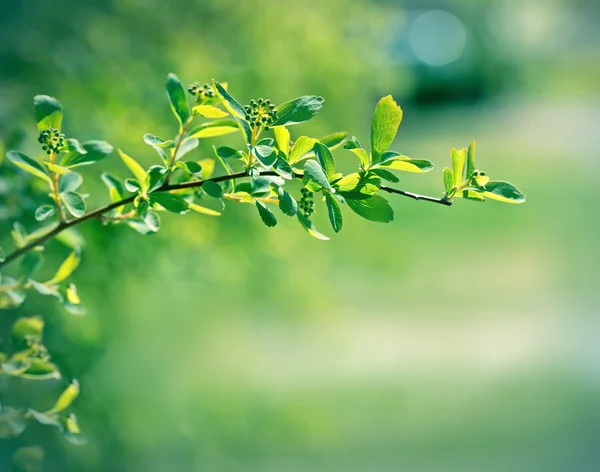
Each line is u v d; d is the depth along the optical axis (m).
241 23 5.80
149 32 5.66
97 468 4.25
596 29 30.06
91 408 4.00
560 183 14.11
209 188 1.72
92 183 3.90
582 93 22.06
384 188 1.61
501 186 1.62
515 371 7.69
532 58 22.70
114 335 5.23
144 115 4.36
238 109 1.59
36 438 3.28
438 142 16.94
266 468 5.84
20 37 4.91
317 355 7.41
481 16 20.03
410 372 7.53
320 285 6.02
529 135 17.64
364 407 6.84
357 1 6.67
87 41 5.14
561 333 8.53
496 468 6.13
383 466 6.05
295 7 6.12
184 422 5.95
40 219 1.90
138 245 4.11
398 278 9.53
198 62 5.17
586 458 6.28
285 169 1.60
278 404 6.59
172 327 6.88
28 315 3.43
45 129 1.79
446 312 8.91
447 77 19.66
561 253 10.96
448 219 12.07
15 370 2.08
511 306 9.17
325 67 5.89
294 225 5.43
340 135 1.78
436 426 6.66
